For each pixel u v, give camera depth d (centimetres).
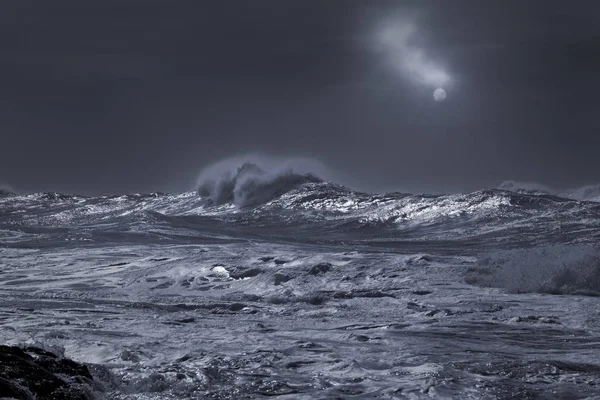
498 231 4900
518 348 1020
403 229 5431
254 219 6319
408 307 1466
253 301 1661
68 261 2642
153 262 2464
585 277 1642
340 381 809
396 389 761
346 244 4066
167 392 764
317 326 1264
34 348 838
